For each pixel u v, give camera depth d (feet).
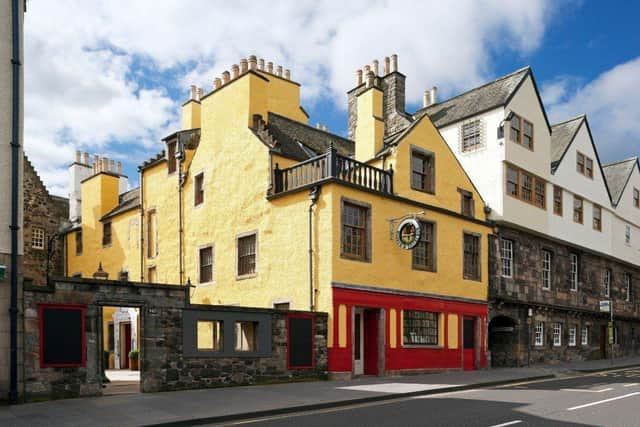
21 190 43.14
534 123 94.48
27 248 102.47
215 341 55.47
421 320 70.64
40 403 40.22
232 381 51.47
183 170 82.69
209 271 76.54
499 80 95.30
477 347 78.28
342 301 60.39
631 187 130.00
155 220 88.07
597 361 102.32
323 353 58.95
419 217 71.41
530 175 92.73
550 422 34.47
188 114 91.97
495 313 82.23
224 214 74.64
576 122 111.45
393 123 92.73
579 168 108.58
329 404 42.16
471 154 89.97
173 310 48.42
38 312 41.63
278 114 83.87
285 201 66.18
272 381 54.34
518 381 63.57
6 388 39.91
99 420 34.65
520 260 88.89
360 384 54.80
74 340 43.01
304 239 63.21
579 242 105.19
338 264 60.59
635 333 127.03
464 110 93.76
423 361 69.10
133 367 75.36
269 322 54.80
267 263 67.26
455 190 79.05
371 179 68.39
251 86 74.18
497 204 85.51
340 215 61.67
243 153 73.10
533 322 90.74
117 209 99.30
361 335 65.98
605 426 33.24
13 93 43.60
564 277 100.73
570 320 101.35
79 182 118.01
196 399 43.04
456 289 75.72
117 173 105.91
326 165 62.49
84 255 104.78
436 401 44.98
